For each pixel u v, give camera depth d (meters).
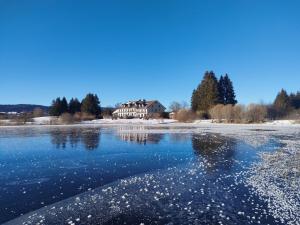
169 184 17.05
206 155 27.83
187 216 12.25
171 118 123.31
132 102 167.62
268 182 17.33
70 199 14.38
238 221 11.69
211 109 100.94
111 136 48.97
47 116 135.38
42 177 19.02
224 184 16.95
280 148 32.22
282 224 11.38
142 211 12.80
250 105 91.44
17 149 32.88
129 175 19.45
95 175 19.48
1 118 116.25
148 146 34.94
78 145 36.25
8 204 13.87
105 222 11.70
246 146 34.22
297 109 118.81
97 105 143.38
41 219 11.97
